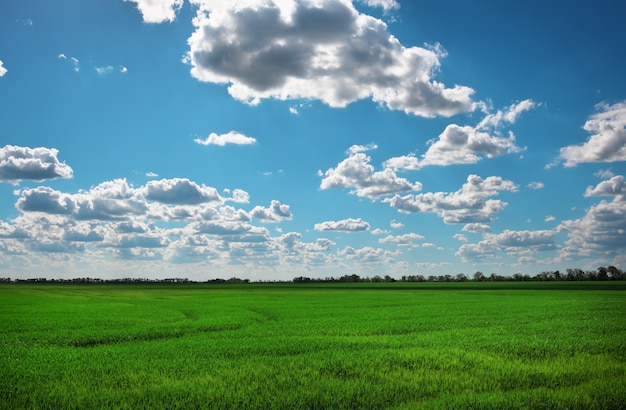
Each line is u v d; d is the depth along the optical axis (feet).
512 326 92.38
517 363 54.60
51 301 207.10
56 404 39.24
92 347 72.33
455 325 97.81
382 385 44.73
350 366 53.42
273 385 44.70
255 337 80.12
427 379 47.37
